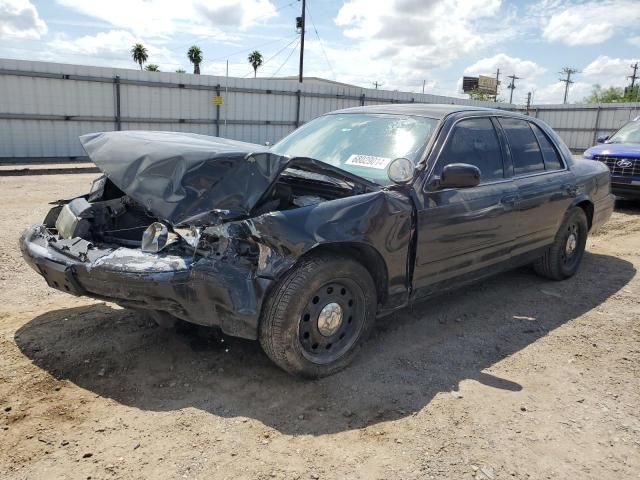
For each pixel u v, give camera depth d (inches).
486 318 178.4
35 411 114.5
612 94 2373.3
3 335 148.9
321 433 111.1
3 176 542.3
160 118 784.3
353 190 140.1
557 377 139.3
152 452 102.8
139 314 165.8
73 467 97.7
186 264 118.7
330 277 126.2
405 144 158.4
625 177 389.4
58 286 135.7
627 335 167.8
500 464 103.7
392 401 124.1
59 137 701.9
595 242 297.3
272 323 120.2
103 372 131.3
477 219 161.9
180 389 126.0
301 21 1242.6
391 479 98.1
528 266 233.3
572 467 104.0
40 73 669.9
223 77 832.3
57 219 163.8
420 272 149.6
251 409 119.0
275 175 124.3
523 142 195.8
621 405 126.7
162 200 123.3
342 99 984.9
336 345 135.9
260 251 118.1
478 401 125.7
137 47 2261.3
